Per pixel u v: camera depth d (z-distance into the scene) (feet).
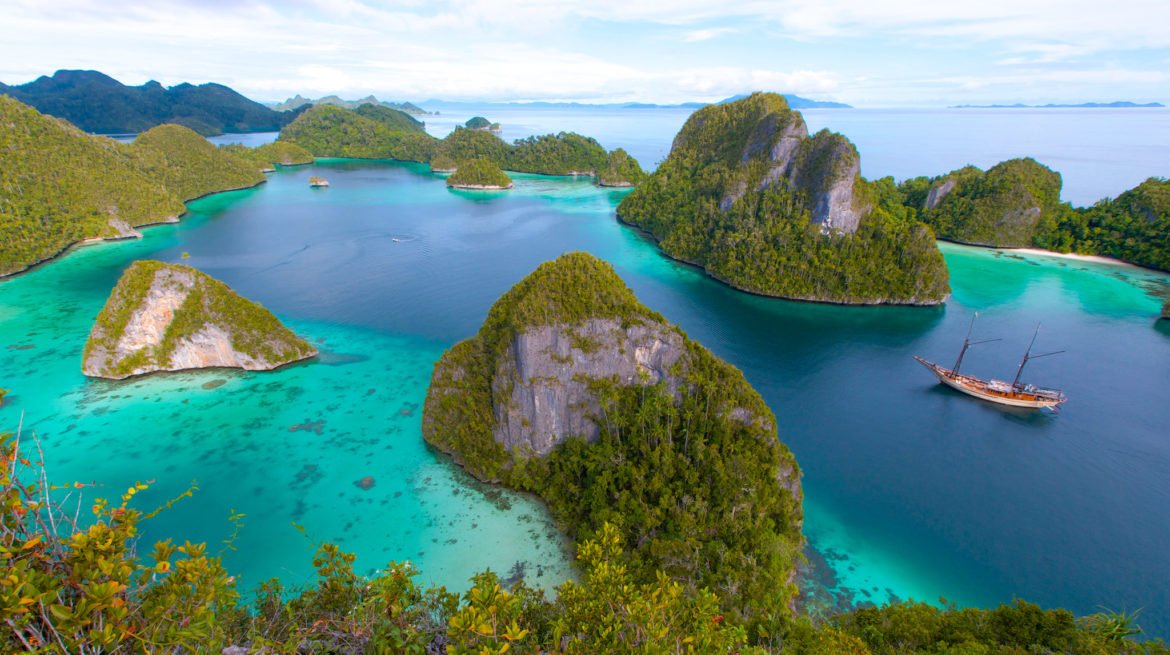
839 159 428.97
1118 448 233.35
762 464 180.14
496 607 52.70
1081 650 109.40
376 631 58.65
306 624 64.28
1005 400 264.31
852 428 245.24
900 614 128.98
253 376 268.62
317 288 404.98
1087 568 173.06
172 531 175.01
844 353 317.63
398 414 239.91
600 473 185.26
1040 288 423.23
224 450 213.66
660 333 198.59
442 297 389.80
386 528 177.47
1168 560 176.45
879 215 427.74
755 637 129.18
